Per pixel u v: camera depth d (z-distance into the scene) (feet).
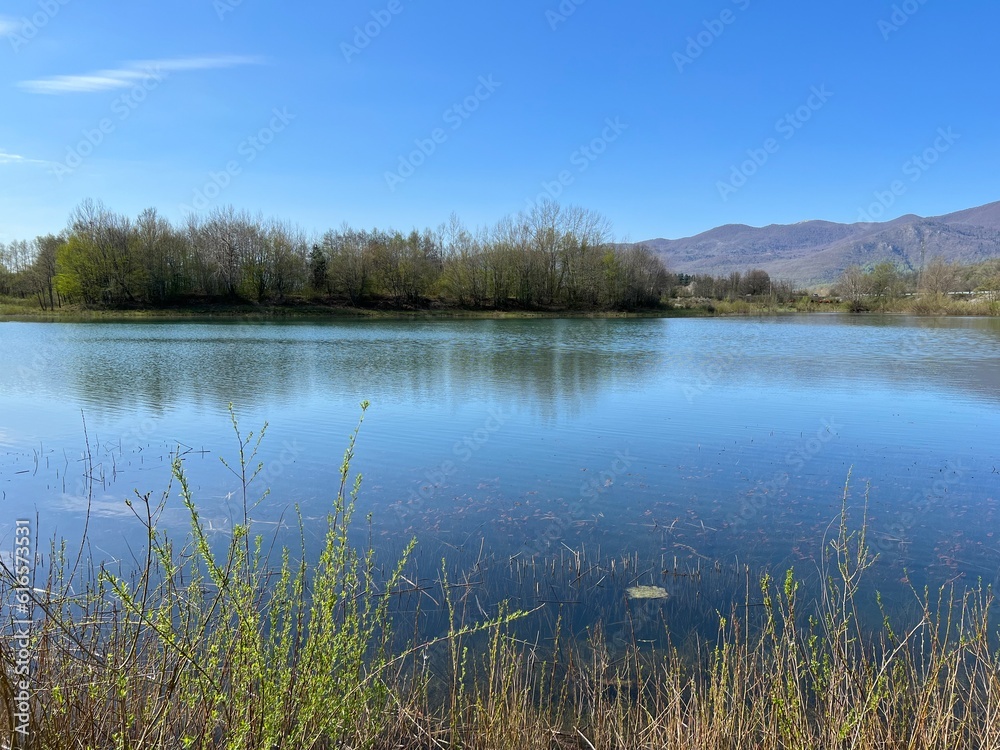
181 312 197.16
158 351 102.01
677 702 13.88
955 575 23.98
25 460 39.50
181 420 51.49
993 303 229.04
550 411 55.52
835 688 13.52
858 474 37.09
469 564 25.12
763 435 46.47
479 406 57.77
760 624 20.18
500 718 13.78
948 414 53.62
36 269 205.46
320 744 12.23
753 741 13.50
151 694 11.58
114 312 191.21
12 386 67.10
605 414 54.08
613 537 27.94
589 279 228.63
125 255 195.72
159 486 34.71
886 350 107.04
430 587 22.99
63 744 10.09
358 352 102.89
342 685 11.76
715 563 25.14
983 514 30.40
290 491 34.17
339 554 12.77
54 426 48.96
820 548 26.68
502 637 18.33
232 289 208.44
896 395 63.00
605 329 163.12
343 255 218.79
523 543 27.20
